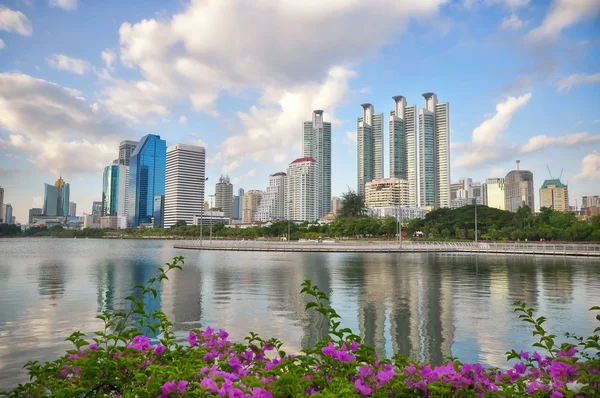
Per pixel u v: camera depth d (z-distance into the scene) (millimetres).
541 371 4320
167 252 68812
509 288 22094
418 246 66750
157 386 3398
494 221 102625
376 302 17578
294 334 11992
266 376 3900
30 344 10883
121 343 10570
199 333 5145
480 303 17312
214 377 3475
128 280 26172
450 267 36219
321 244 74688
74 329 12578
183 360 4160
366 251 63281
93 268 35781
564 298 18750
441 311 15547
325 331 12336
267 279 26297
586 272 31438
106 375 4023
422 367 3939
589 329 12664
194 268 35062
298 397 3266
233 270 32781
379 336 11852
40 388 4039
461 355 10023
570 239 78875
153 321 13633
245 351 4816
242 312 15219
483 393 3564
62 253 66625
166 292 20469
